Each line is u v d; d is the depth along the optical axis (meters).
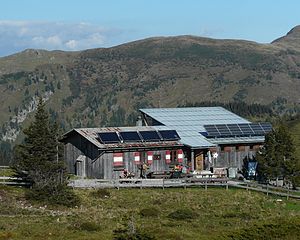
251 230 39.59
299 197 58.66
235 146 76.06
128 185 61.03
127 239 34.78
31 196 50.47
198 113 84.75
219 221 44.25
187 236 37.66
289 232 39.88
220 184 63.16
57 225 40.31
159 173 67.38
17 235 36.22
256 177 73.50
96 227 39.06
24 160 53.06
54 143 53.81
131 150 68.44
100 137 67.62
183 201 53.75
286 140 67.88
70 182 59.69
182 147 71.81
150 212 45.84
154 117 80.81
